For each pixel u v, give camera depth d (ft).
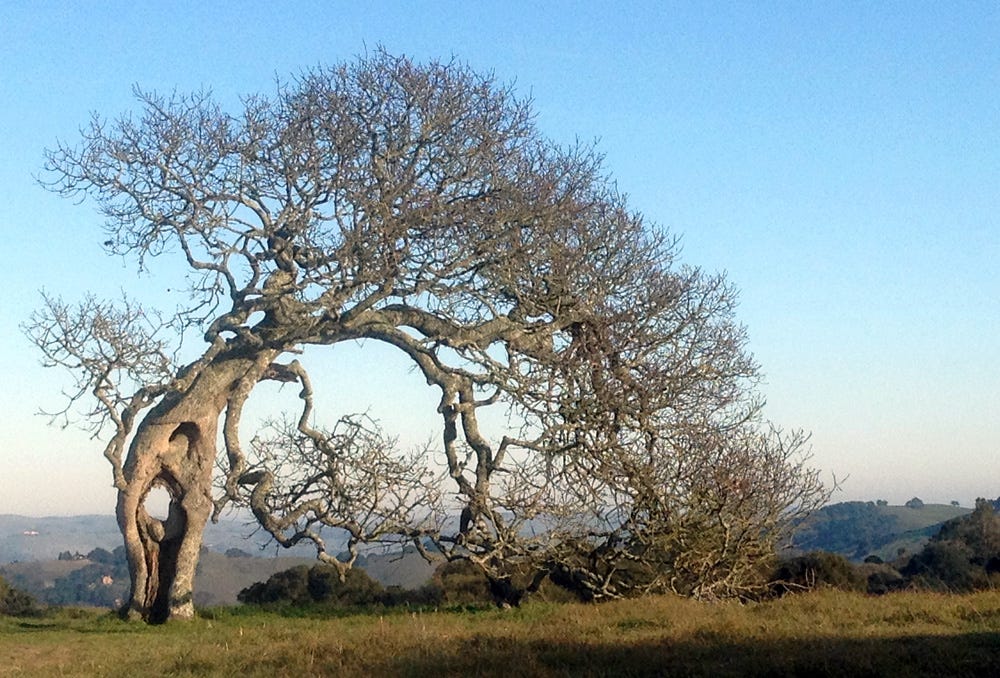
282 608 74.54
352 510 66.59
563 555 69.62
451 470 69.15
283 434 67.56
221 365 67.92
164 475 68.28
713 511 69.21
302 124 65.67
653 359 72.64
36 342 62.95
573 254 70.64
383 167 65.67
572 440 69.15
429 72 67.67
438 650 42.04
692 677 35.37
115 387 65.10
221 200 67.15
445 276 66.39
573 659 39.37
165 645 50.24
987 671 34.40
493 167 68.13
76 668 42.83
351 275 64.95
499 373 69.10
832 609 53.31
